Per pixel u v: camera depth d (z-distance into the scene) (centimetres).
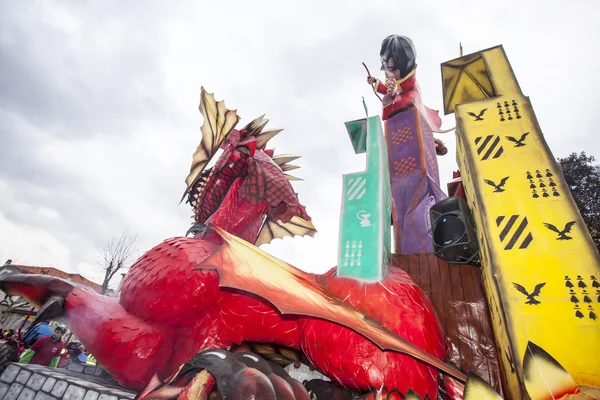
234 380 215
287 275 277
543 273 249
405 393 221
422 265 380
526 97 379
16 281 328
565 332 220
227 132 427
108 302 324
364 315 246
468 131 367
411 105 557
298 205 400
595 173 698
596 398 191
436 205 355
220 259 267
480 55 452
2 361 316
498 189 307
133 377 291
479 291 336
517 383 219
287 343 298
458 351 306
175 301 290
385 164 346
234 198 389
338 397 291
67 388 264
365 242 293
